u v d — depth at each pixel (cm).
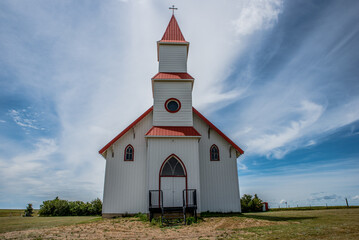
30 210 3209
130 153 1931
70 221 1731
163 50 2108
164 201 1625
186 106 1934
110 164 1881
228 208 1889
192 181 1678
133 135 1969
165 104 1930
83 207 2825
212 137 2034
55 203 2822
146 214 1659
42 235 1091
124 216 1783
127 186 1852
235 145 1991
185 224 1372
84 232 1173
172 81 1981
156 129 1802
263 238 913
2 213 3553
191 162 1716
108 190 1830
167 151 1723
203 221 1458
